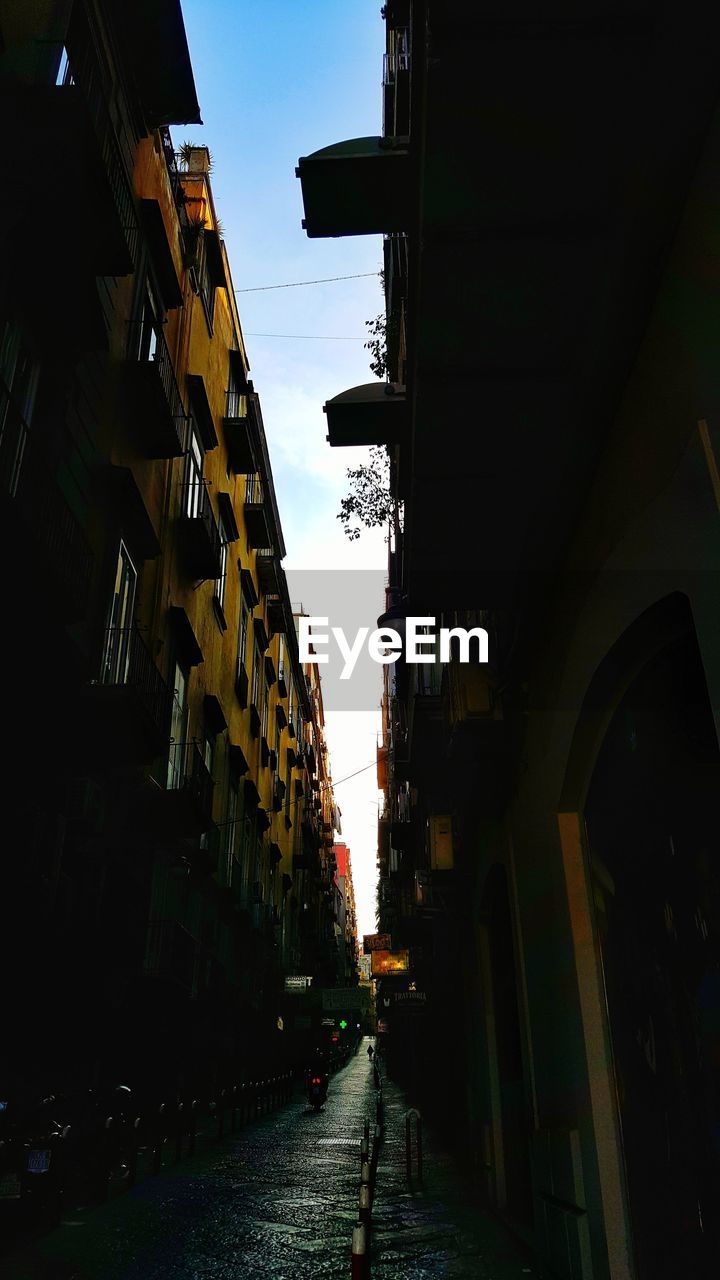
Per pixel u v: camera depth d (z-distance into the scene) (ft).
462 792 34.45
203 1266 21.97
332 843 249.75
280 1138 57.62
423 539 22.81
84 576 33.63
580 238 15.14
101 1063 44.45
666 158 12.76
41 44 33.40
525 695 24.04
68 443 38.14
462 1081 41.78
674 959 15.06
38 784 36.09
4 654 32.01
